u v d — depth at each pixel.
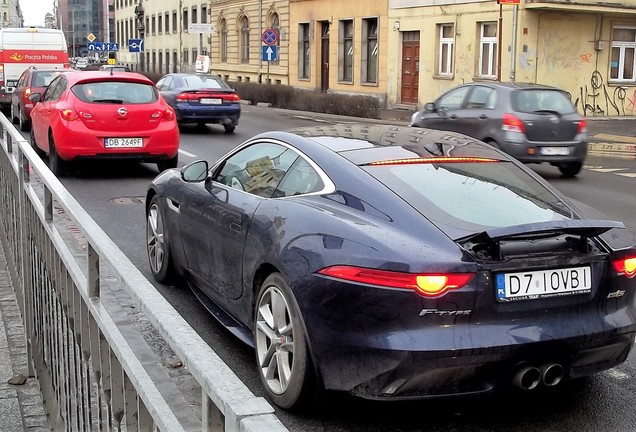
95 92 12.72
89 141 12.49
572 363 4.07
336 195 4.44
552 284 3.99
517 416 4.36
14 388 4.71
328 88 40.03
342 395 4.14
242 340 4.92
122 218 9.70
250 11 48.75
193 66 61.75
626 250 4.24
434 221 4.08
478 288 3.82
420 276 3.76
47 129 13.19
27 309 4.96
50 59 31.56
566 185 13.89
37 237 4.50
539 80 28.27
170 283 6.62
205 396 1.77
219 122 22.09
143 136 12.80
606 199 12.38
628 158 18.50
